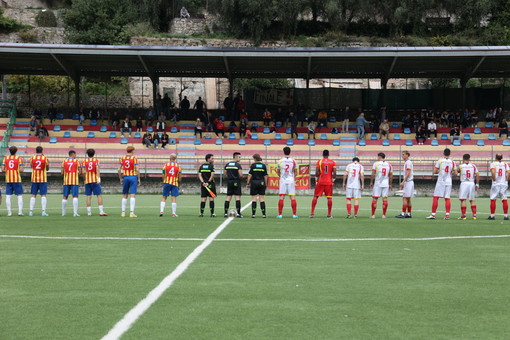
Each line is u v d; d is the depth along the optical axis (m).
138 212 20.11
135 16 56.00
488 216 19.66
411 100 42.78
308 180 32.72
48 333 5.49
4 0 60.59
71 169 18.33
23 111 42.34
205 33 57.47
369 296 7.02
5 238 12.43
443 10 59.16
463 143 38.50
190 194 33.62
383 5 56.81
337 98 42.81
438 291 7.32
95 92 49.56
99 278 7.98
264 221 16.62
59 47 35.62
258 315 6.14
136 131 40.22
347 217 18.39
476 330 5.67
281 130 41.34
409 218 18.47
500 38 54.56
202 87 51.53
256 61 39.22
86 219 16.98
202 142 38.97
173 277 8.05
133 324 5.78
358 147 38.00
